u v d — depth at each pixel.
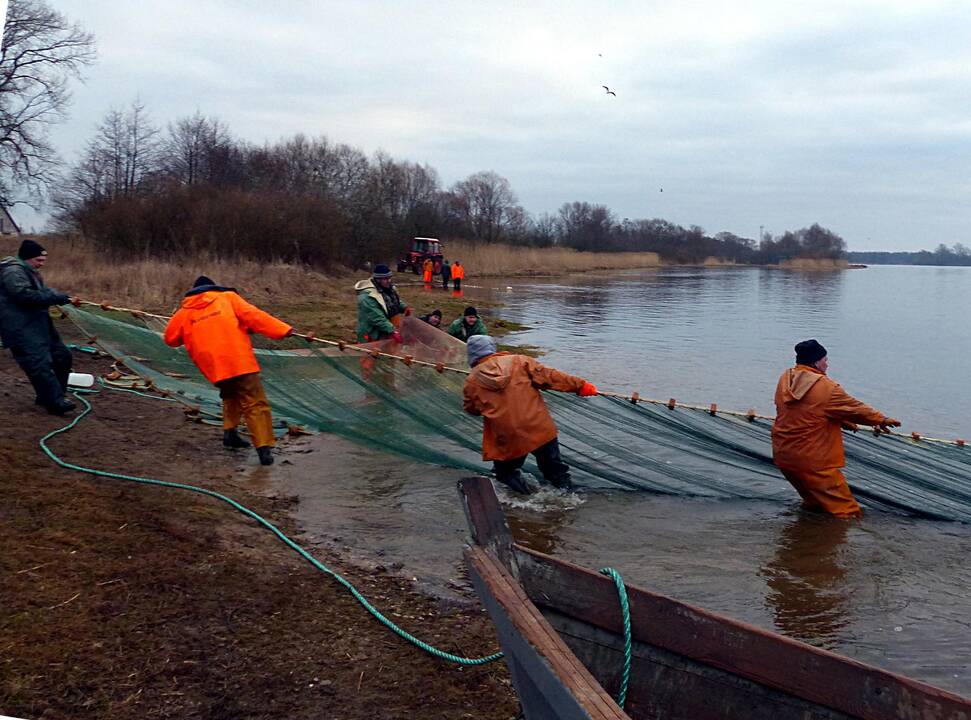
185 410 10.12
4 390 9.51
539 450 8.21
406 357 9.63
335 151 60.59
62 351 9.26
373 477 8.45
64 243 33.78
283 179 54.88
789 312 36.03
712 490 8.57
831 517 7.97
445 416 9.07
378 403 9.24
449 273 39.88
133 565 5.29
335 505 7.50
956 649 5.45
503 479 8.25
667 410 8.99
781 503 8.40
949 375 18.36
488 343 8.27
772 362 19.19
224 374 8.26
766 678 3.70
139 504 6.37
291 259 36.88
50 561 5.14
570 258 75.88
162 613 4.81
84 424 8.79
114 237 32.28
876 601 6.12
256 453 8.93
